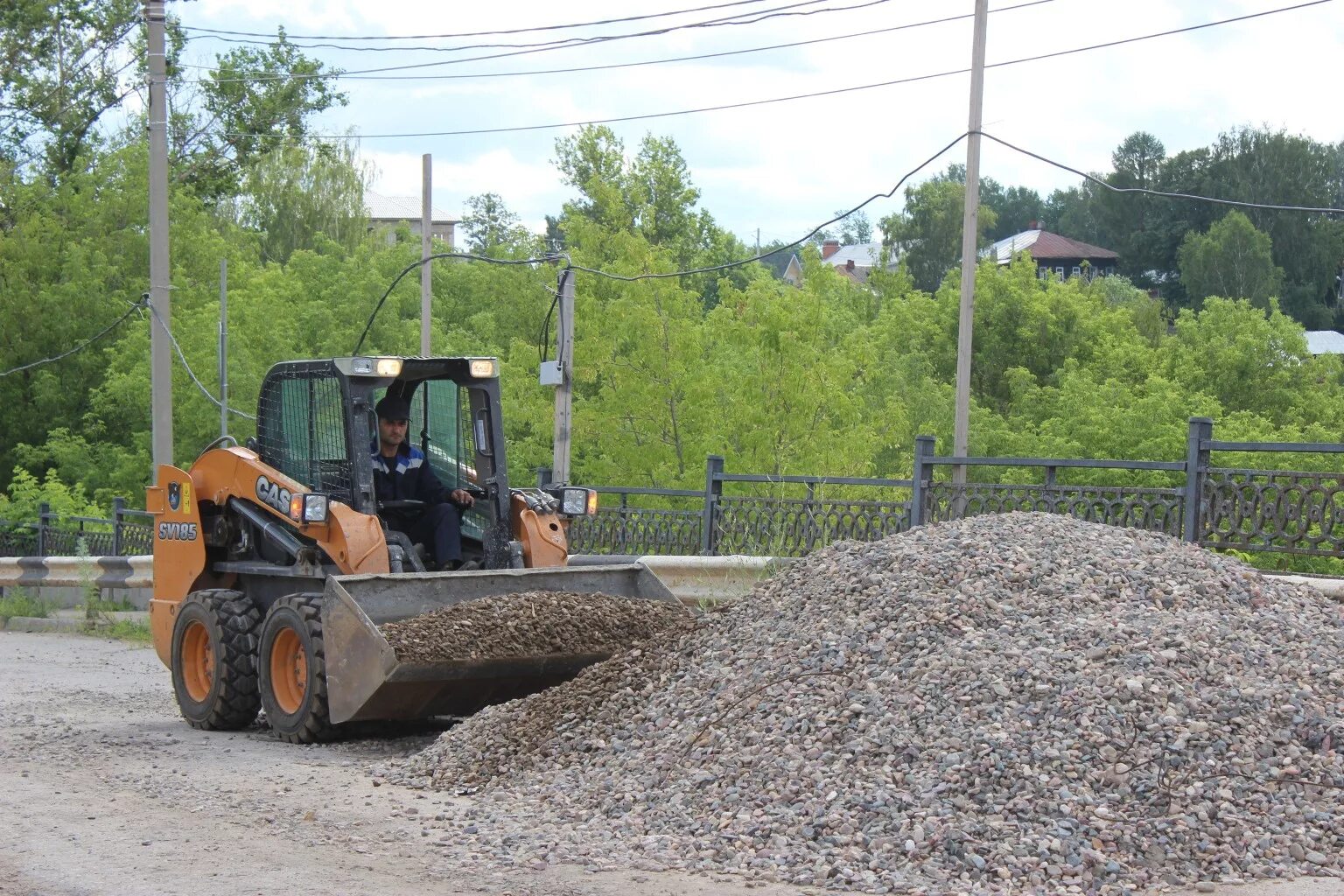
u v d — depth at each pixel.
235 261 32.97
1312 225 77.25
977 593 7.28
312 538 9.63
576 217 28.61
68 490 26.94
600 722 7.47
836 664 6.96
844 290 52.78
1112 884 5.13
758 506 14.53
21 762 8.04
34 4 34.81
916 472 12.85
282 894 5.28
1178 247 79.88
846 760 6.11
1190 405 33.97
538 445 27.72
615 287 27.11
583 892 5.23
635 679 7.81
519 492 10.24
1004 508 12.17
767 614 7.97
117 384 27.45
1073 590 7.37
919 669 6.64
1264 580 8.03
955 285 49.34
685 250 53.12
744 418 24.66
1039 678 6.34
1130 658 6.46
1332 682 6.50
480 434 10.23
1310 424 38.12
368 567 9.16
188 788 7.23
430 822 6.39
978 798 5.65
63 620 18.39
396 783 7.32
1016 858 5.27
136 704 11.09
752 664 7.37
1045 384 43.47
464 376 10.26
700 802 6.20
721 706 7.02
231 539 10.60
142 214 31.42
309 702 8.65
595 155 52.00
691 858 5.59
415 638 8.16
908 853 5.37
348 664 8.26
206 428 27.00
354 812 6.61
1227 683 6.33
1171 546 8.19
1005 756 5.83
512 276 41.25
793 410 24.72
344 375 9.56
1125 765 5.77
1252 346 39.12
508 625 8.46
